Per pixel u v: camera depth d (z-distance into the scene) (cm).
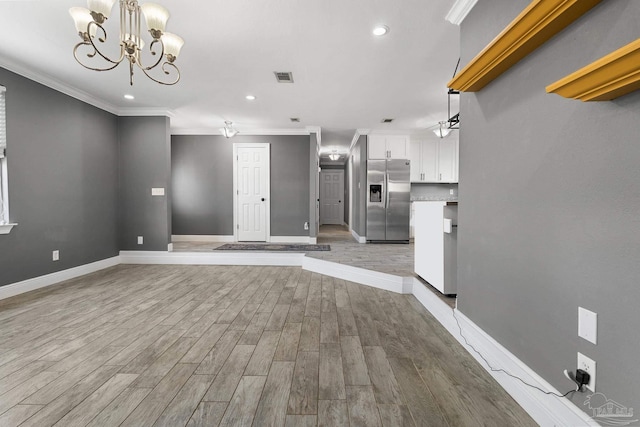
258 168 610
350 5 216
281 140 609
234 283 377
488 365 178
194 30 248
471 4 196
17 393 157
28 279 338
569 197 120
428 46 273
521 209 150
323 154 906
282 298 319
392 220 608
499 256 169
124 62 309
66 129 383
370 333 234
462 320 212
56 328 240
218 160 609
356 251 507
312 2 213
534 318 141
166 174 475
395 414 143
